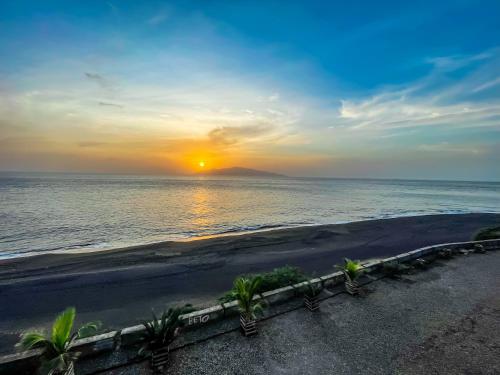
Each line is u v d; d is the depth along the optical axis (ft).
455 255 41.01
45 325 26.37
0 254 53.31
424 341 19.94
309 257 50.80
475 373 16.67
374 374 16.43
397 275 32.27
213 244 60.90
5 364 14.88
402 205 158.92
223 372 16.37
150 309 29.89
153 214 108.06
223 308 22.24
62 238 68.23
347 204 159.53
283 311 23.81
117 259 48.83
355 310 24.32
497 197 233.35
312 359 17.70
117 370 16.21
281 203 159.22
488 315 23.80
